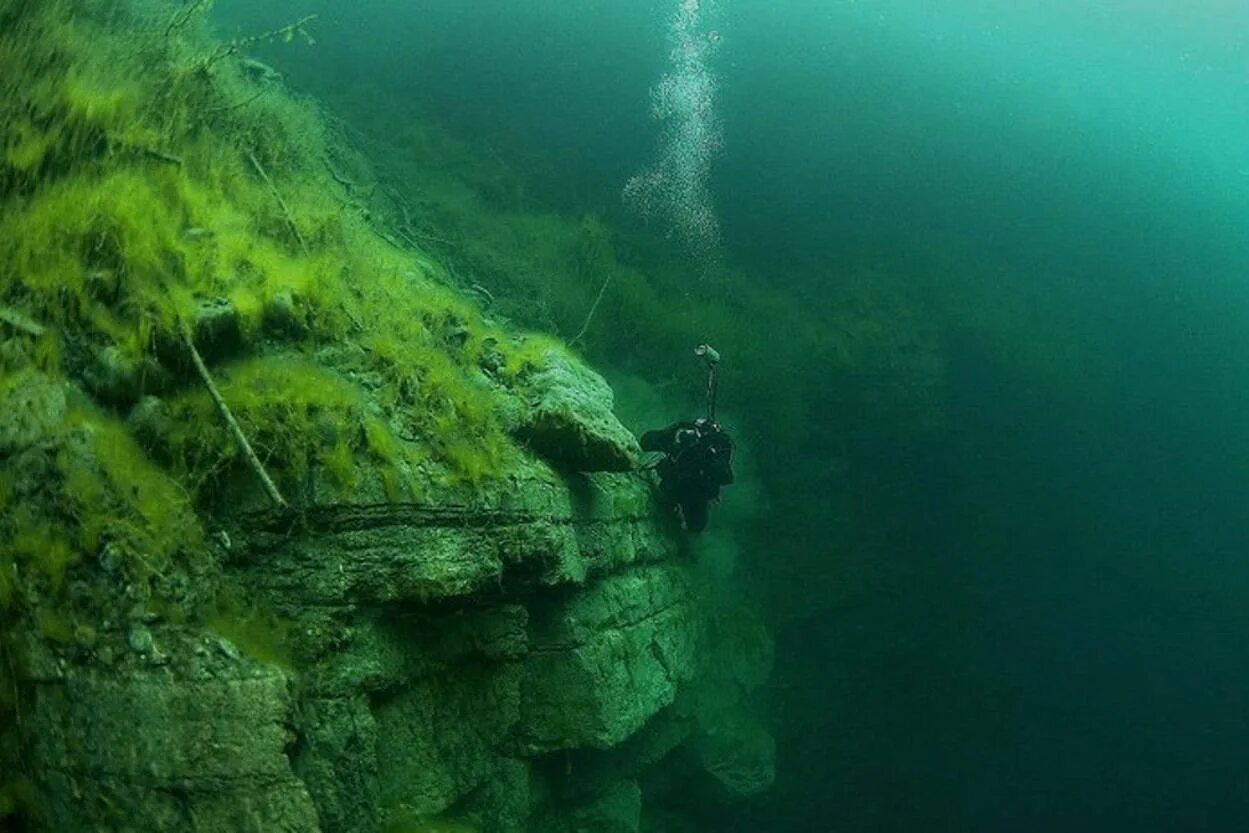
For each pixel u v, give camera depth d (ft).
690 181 41.88
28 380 11.98
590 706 17.06
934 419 39.22
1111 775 40.65
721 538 30.50
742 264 40.52
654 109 43.34
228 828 10.88
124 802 10.94
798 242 43.42
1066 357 44.29
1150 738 41.78
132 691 11.03
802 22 48.11
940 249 45.52
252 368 13.17
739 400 33.63
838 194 46.11
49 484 11.53
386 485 13.38
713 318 34.32
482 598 15.15
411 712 13.99
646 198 40.45
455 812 14.69
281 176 18.03
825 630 35.17
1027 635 40.81
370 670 12.90
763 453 33.88
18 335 12.26
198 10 18.70
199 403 12.47
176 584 11.53
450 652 14.79
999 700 39.96
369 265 17.02
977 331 42.73
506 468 15.80
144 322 12.37
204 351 12.82
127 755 10.97
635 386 30.19
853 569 35.24
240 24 35.35
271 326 13.88
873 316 39.78
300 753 11.65
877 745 35.83
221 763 10.98
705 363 32.60
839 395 36.73
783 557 33.55
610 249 33.40
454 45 41.34
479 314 20.36
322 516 12.75
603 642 17.90
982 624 39.93
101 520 11.37
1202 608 43.91
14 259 12.87
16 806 11.53
